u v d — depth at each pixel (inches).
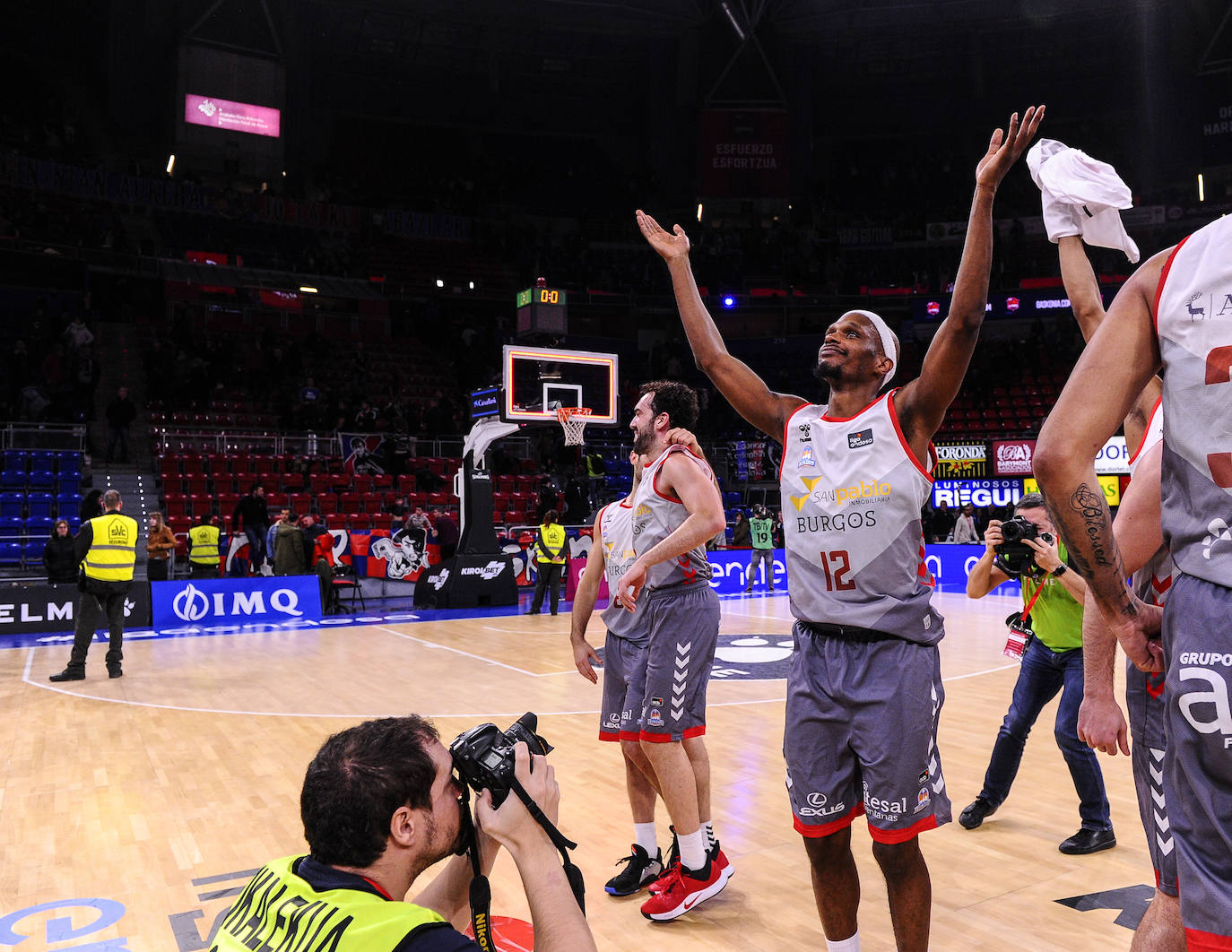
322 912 46.3
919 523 89.3
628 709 128.3
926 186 1189.7
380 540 627.2
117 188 925.8
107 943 111.7
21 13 948.6
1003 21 1081.4
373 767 49.0
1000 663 343.0
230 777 191.0
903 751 84.7
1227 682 45.4
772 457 859.4
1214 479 46.7
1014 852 140.7
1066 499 51.7
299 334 952.3
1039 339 992.9
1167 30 1061.8
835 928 92.7
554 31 1088.2
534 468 818.2
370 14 1037.8
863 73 1175.6
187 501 633.6
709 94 1133.1
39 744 221.9
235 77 1016.9
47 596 460.8
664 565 125.1
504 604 579.8
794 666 93.5
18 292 821.2
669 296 1096.8
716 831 152.9
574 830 154.6
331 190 1068.5
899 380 973.8
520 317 542.9
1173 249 51.0
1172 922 64.6
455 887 60.1
